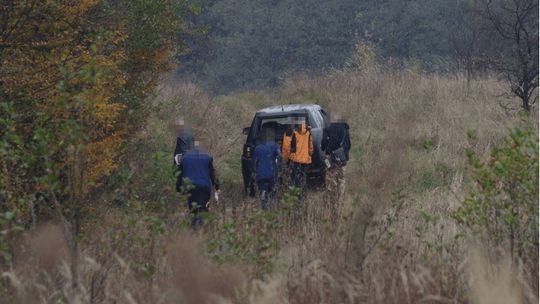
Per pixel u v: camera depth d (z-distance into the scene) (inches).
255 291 902.4
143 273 953.5
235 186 2146.9
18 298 896.9
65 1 1462.8
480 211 1008.9
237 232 1143.6
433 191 1713.8
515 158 976.9
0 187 1019.3
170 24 1870.1
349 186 1662.2
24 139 1283.2
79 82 1250.6
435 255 1064.8
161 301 898.7
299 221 1347.2
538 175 978.1
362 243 976.9
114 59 1626.5
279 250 1144.2
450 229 1222.9
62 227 993.5
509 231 996.6
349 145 1996.8
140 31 1772.9
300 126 1887.3
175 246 964.6
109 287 935.7
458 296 927.7
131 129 1798.7
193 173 1508.4
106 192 1362.0
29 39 1448.1
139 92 1841.8
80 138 917.8
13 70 1344.7
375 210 979.9
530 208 975.0
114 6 1748.3
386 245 1043.3
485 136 2637.8
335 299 905.5
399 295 905.5
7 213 921.5
